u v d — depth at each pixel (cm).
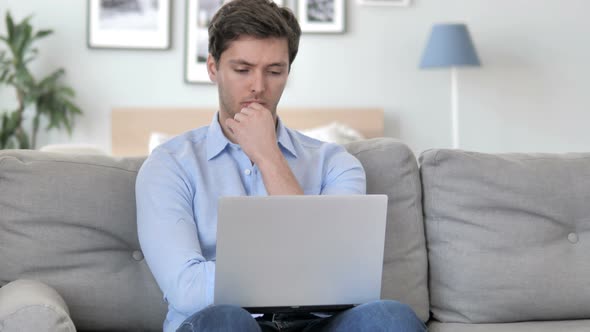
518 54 496
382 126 486
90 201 174
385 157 190
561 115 498
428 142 497
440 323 185
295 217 136
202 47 486
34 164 175
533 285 184
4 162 175
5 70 455
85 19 481
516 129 498
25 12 476
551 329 174
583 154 200
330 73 493
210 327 125
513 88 497
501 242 186
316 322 148
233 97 165
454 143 487
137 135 476
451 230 188
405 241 186
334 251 139
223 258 135
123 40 481
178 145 169
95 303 172
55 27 479
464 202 188
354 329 134
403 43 493
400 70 495
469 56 455
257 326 131
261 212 135
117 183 178
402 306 135
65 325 141
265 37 161
